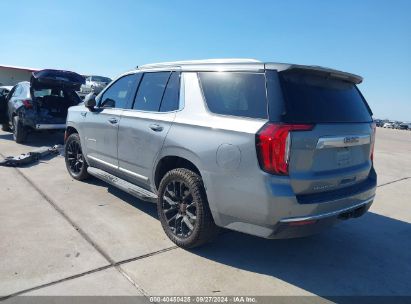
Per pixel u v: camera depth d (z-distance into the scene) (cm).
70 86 942
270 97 316
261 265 363
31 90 916
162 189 400
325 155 330
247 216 322
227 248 395
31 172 655
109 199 523
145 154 429
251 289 321
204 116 363
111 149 497
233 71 354
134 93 475
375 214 538
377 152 1218
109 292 303
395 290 332
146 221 450
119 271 335
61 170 679
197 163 355
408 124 5194
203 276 336
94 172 538
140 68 482
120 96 504
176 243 387
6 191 537
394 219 520
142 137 431
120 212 475
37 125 902
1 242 375
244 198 319
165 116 406
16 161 689
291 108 311
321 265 371
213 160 338
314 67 330
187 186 370
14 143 956
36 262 341
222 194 334
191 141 361
